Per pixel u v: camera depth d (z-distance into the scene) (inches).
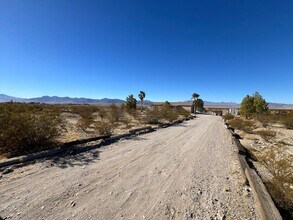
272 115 1108.5
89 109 1277.1
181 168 272.2
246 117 1440.7
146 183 215.3
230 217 155.6
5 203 160.9
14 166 246.2
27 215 145.9
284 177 205.0
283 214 162.6
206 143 466.9
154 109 940.0
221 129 783.7
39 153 287.1
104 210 157.5
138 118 968.9
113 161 288.4
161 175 241.8
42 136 337.7
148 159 308.5
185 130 699.4
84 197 176.7
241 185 218.7
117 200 174.7
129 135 522.3
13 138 304.3
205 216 156.2
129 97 1560.0
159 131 643.5
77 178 218.5
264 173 264.5
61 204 163.0
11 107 441.1
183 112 1692.9
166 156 331.6
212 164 297.6
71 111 1135.6
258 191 176.7
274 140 563.5
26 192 181.3
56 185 198.4
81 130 561.0
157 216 153.3
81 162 276.7
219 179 236.8
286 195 178.9
